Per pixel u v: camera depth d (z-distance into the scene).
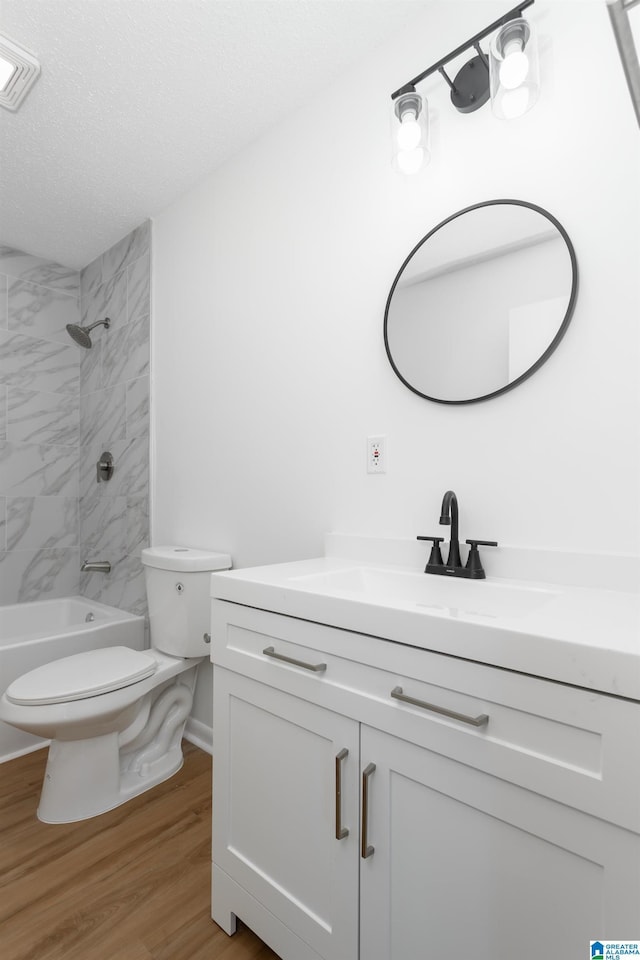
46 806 1.62
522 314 1.19
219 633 1.22
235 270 2.00
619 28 0.45
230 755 1.18
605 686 0.62
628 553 1.04
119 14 1.39
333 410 1.62
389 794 0.86
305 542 1.70
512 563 1.19
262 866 1.09
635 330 1.04
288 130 1.79
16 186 2.21
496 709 0.72
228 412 2.02
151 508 2.44
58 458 2.96
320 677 0.97
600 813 0.62
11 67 1.55
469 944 0.75
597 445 1.09
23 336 2.83
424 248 1.38
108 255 2.80
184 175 2.14
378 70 1.52
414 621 0.81
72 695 1.55
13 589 2.77
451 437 1.33
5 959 1.11
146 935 1.18
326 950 0.94
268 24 1.43
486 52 1.27
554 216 1.16
